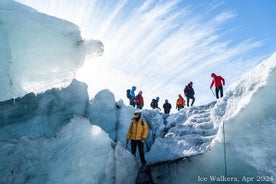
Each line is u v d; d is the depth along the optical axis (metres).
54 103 5.61
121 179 5.52
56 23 5.21
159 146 7.23
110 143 5.66
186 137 6.89
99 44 5.49
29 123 5.20
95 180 5.11
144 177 6.51
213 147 5.64
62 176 4.84
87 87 6.57
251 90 5.82
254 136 5.19
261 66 5.93
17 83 4.95
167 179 6.17
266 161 4.90
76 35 5.36
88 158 5.21
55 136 5.33
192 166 5.86
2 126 4.98
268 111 5.22
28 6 5.40
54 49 5.12
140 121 6.74
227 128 5.43
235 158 5.33
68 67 5.30
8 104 5.11
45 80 5.17
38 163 4.91
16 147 4.90
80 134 5.50
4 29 4.70
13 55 4.83
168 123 8.30
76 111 6.07
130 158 5.87
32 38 4.96
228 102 6.66
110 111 8.13
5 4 5.07
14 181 4.67
